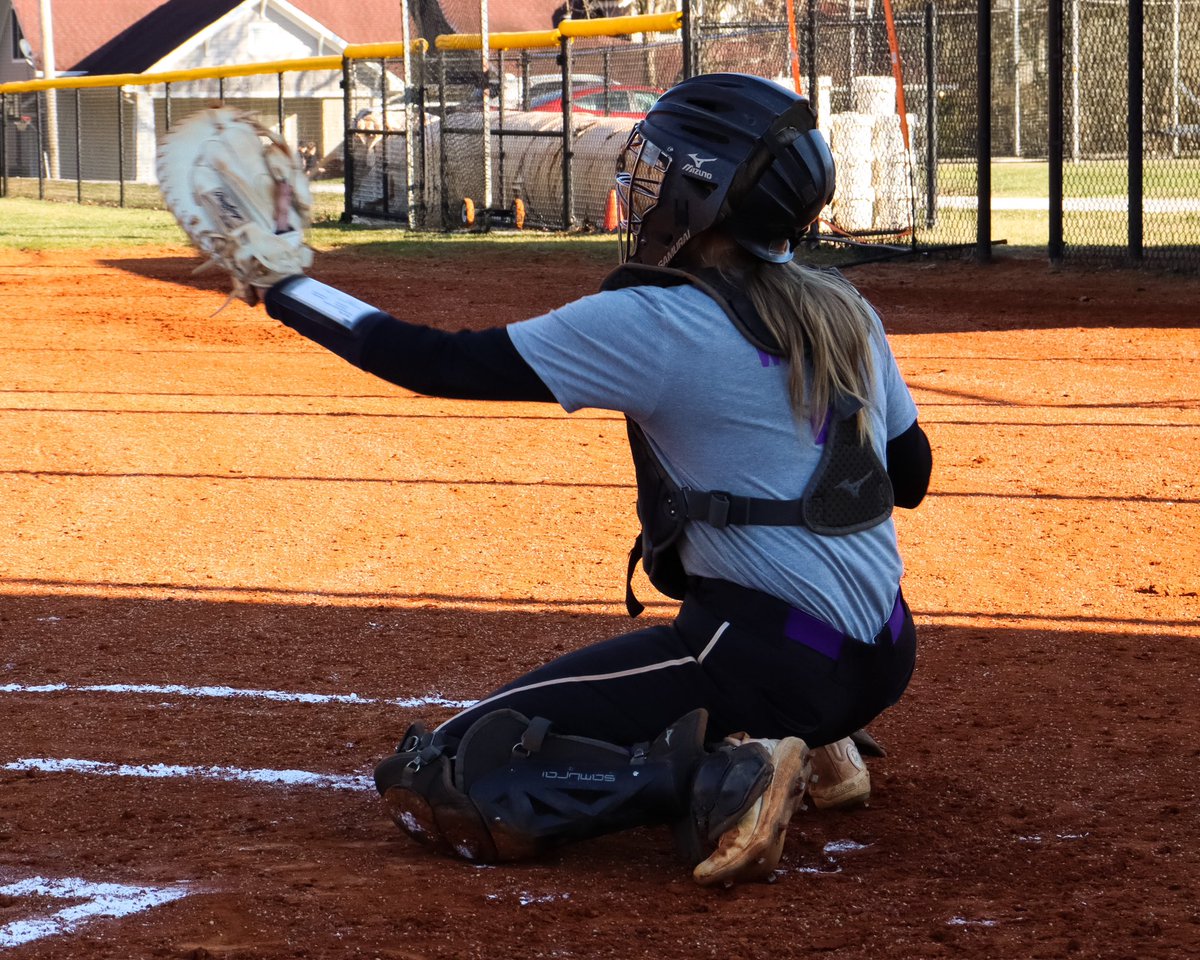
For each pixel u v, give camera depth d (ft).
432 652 50.52
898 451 33.47
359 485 75.92
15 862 32.86
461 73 272.51
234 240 30.19
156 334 134.92
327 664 49.32
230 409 97.19
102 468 79.87
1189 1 305.94
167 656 50.14
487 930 28.86
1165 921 29.78
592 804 31.53
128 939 28.37
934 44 204.23
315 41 431.43
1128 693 46.06
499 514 70.18
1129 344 121.29
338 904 30.01
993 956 28.09
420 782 32.19
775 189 30.14
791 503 30.14
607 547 64.54
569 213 242.17
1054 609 55.31
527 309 145.38
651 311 29.63
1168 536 65.26
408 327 29.89
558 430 90.38
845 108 238.89
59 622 53.93
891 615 31.76
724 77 30.96
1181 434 86.58
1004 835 35.01
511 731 32.07
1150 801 37.17
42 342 128.67
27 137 452.76
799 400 29.81
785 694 30.68
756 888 31.45
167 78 320.91
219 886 31.12
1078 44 307.17
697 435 30.01
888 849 34.12
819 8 254.06
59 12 464.65
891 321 138.31
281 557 62.95
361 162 286.46
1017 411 94.43
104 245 226.58
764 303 30.01
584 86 306.96
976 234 199.31
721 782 30.40
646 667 31.68
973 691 46.34
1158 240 191.93
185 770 39.78
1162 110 313.53
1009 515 69.15
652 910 30.14
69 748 41.45
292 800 37.63
